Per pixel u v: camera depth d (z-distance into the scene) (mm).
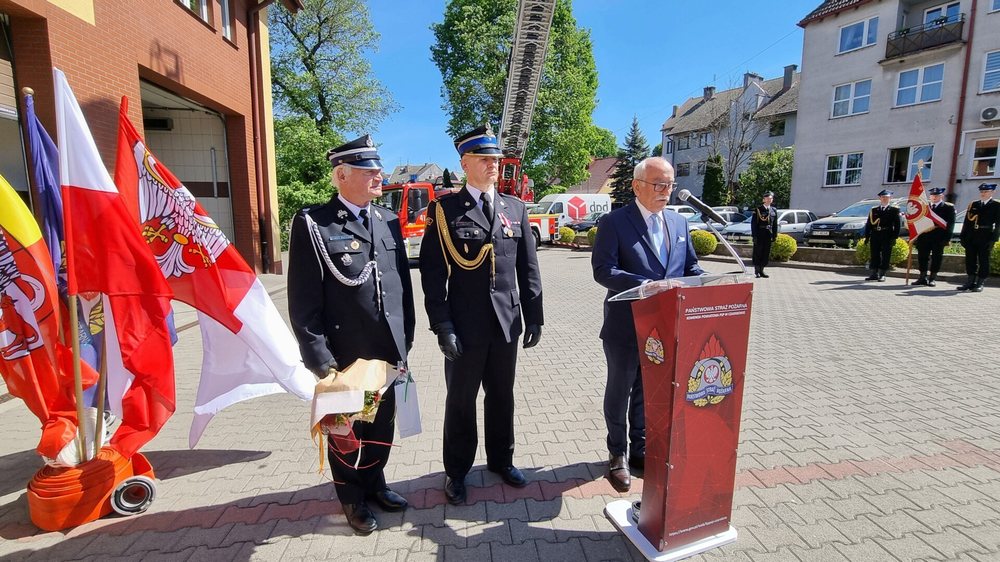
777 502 2715
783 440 3436
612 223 2887
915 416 3797
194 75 8828
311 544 2455
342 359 2504
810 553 2309
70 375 2766
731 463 2316
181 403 4340
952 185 19031
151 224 2662
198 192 11023
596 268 2859
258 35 11398
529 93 14453
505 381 2842
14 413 4035
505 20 24625
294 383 2906
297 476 3115
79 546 2449
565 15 26891
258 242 11609
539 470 3141
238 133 11023
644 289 2162
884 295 8914
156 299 2607
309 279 2383
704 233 15336
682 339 2053
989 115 17797
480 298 2686
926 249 9703
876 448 3305
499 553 2373
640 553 2352
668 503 2209
